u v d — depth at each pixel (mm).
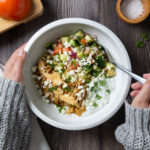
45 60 709
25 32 748
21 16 716
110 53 715
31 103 668
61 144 752
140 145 635
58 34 712
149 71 757
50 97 708
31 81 707
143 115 629
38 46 701
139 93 636
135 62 758
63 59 694
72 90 698
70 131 755
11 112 663
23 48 683
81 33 706
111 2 756
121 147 755
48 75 699
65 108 711
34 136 729
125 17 729
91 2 756
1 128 661
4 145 662
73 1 755
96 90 708
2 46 746
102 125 757
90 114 706
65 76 694
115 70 717
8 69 670
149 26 760
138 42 755
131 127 645
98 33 705
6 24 724
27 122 681
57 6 753
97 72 706
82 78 694
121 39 757
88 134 757
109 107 695
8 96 661
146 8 729
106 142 756
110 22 756
